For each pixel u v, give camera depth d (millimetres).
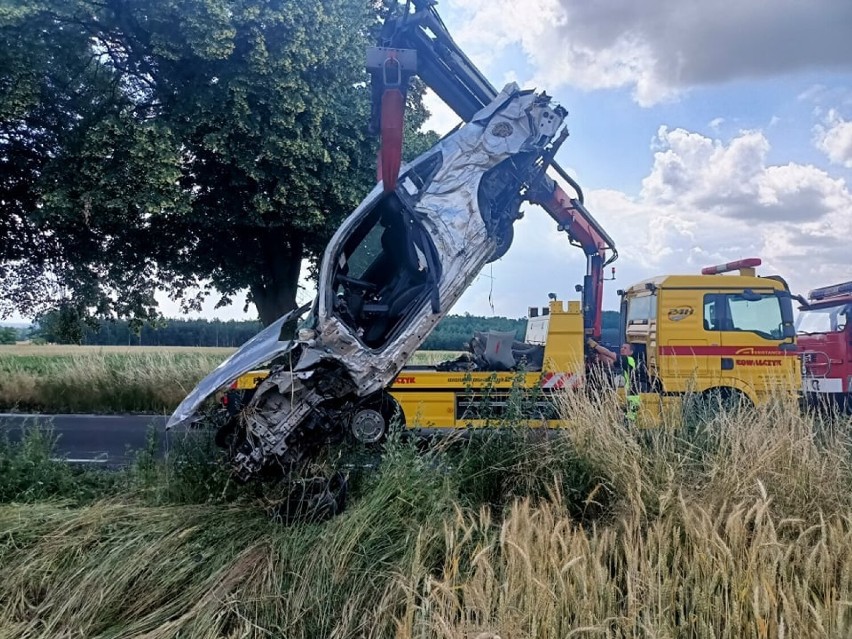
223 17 11766
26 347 39781
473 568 3682
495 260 6215
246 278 15203
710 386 10125
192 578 4090
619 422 5461
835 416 5430
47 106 12086
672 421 5582
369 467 5344
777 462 4578
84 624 3713
